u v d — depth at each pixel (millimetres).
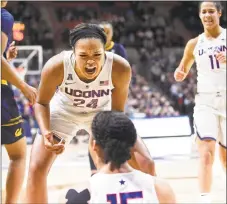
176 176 5141
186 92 10109
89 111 3100
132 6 14117
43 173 2994
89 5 13969
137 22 13773
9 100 2963
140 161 2857
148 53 12906
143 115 8555
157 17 13953
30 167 2992
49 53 11828
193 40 4012
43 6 13523
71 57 2840
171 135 5684
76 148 7500
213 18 3842
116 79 2930
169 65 12367
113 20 13516
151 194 1860
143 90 10039
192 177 5094
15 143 3066
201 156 3846
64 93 3010
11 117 2969
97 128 1909
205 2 3869
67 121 3141
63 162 6102
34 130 7723
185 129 5727
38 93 2977
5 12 2836
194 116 3926
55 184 4785
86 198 1863
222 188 4387
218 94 3863
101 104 3070
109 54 2891
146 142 5656
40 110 2979
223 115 3881
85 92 2953
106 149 1882
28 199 3021
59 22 13477
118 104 3088
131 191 1855
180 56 12875
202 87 3912
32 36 12758
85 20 13656
